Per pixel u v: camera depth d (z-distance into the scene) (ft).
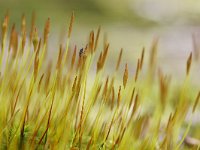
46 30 0.27
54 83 0.27
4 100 0.28
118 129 0.29
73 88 0.27
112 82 0.28
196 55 0.32
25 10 1.33
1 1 1.35
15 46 0.28
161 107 0.28
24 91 0.31
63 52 0.29
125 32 1.30
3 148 0.28
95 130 0.28
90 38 0.27
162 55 0.98
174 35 1.23
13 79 0.29
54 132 0.28
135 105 0.28
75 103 0.27
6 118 0.28
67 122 0.28
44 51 0.28
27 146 0.28
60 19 1.35
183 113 0.29
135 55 1.03
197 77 0.61
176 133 0.29
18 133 0.29
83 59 0.27
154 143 0.29
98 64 0.27
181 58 0.97
